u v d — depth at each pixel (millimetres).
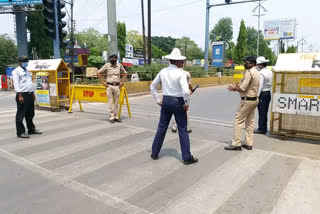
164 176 3701
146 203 2986
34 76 9273
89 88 8219
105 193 3217
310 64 5238
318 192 3236
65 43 10852
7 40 33156
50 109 9258
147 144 5176
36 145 5078
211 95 14422
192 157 4152
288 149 4945
